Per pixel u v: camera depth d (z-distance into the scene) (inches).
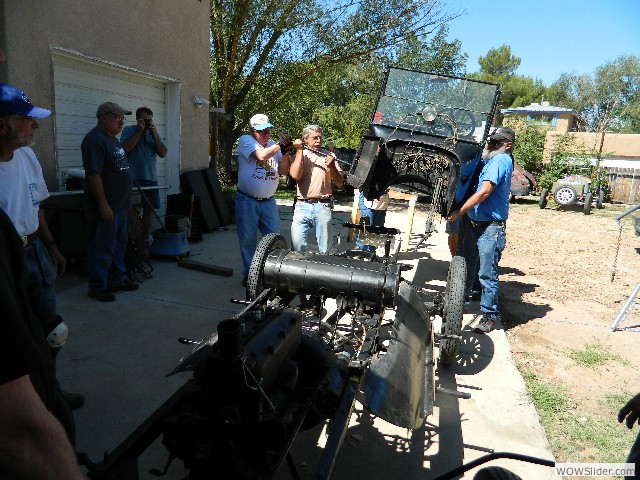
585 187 664.4
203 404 83.0
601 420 148.6
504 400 153.3
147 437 76.2
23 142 99.7
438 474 117.0
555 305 258.1
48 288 110.8
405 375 116.7
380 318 135.9
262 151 208.7
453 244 259.0
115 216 196.4
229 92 567.5
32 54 213.3
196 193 338.3
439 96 234.5
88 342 163.3
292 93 602.9
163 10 306.7
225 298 212.8
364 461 119.3
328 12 549.0
